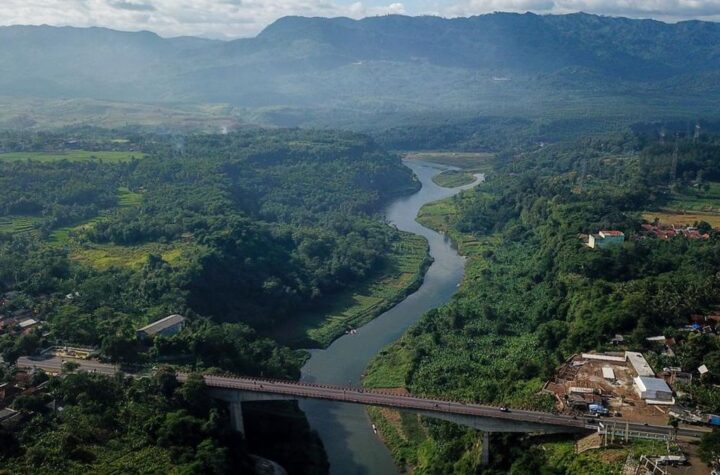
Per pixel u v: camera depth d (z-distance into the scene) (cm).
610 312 17812
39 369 15888
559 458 12838
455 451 15150
